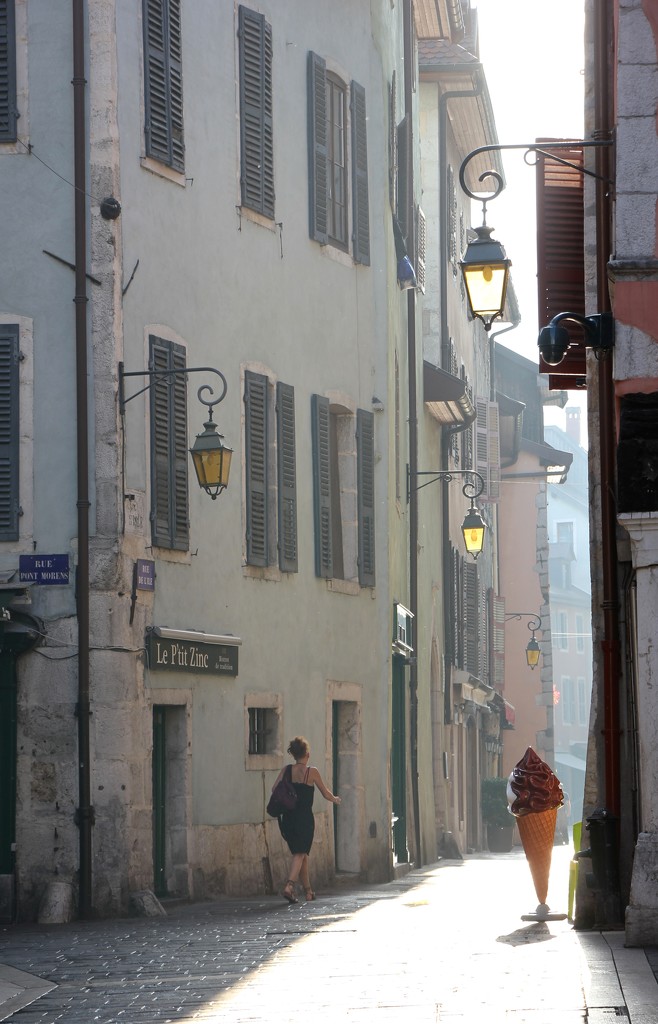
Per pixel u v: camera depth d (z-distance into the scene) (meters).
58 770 34.53
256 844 40.91
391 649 51.47
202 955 24.34
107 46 36.16
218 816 39.16
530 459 110.56
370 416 49.84
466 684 77.38
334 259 47.62
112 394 35.50
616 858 24.36
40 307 35.88
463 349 83.19
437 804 68.69
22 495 35.50
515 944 23.20
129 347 36.25
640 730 21.64
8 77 36.22
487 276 26.16
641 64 22.92
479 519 58.75
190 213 39.34
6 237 36.06
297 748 37.12
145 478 36.53
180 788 37.62
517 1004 16.83
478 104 75.00
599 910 24.53
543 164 31.64
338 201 48.62
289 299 44.62
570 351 31.55
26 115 36.19
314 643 45.31
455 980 19.30
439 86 73.56
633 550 21.78
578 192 31.52
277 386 43.59
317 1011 17.47
